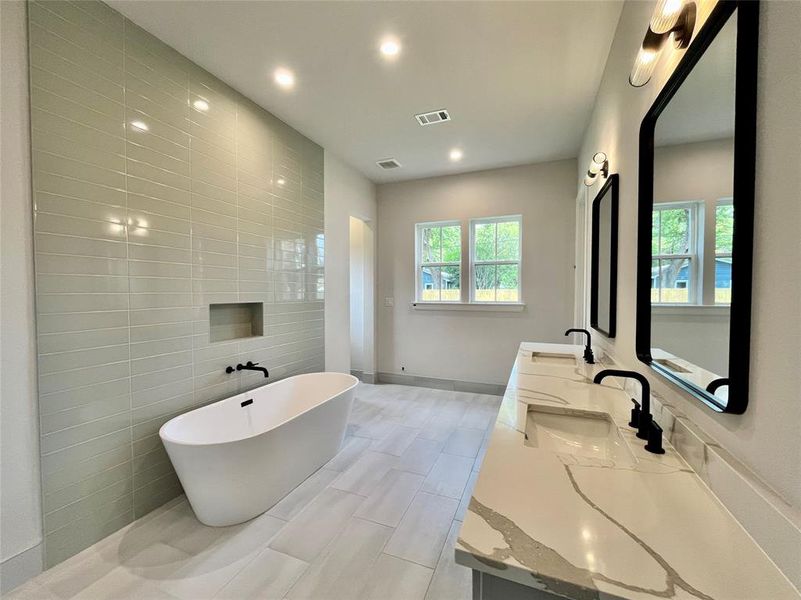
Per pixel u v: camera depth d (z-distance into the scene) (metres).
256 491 1.84
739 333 0.69
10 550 1.40
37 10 1.47
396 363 4.52
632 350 1.54
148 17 1.78
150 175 1.90
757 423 0.66
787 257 0.58
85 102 1.62
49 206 1.51
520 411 1.28
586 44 1.94
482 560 0.58
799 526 0.53
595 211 2.38
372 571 1.50
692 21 0.94
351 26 1.83
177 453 1.68
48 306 1.50
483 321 4.09
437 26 1.82
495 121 2.85
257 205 2.63
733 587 0.53
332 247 3.57
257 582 1.44
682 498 0.75
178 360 2.06
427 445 2.72
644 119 1.31
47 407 1.50
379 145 3.34
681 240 1.04
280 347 2.88
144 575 1.48
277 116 2.80
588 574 0.55
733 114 0.74
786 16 0.59
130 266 1.81
